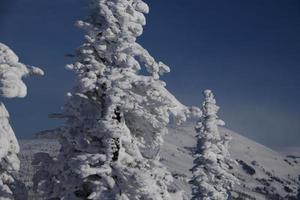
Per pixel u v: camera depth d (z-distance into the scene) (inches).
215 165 1498.5
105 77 645.3
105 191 604.4
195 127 1557.6
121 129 623.8
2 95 662.5
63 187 655.1
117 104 637.3
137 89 660.7
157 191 650.2
